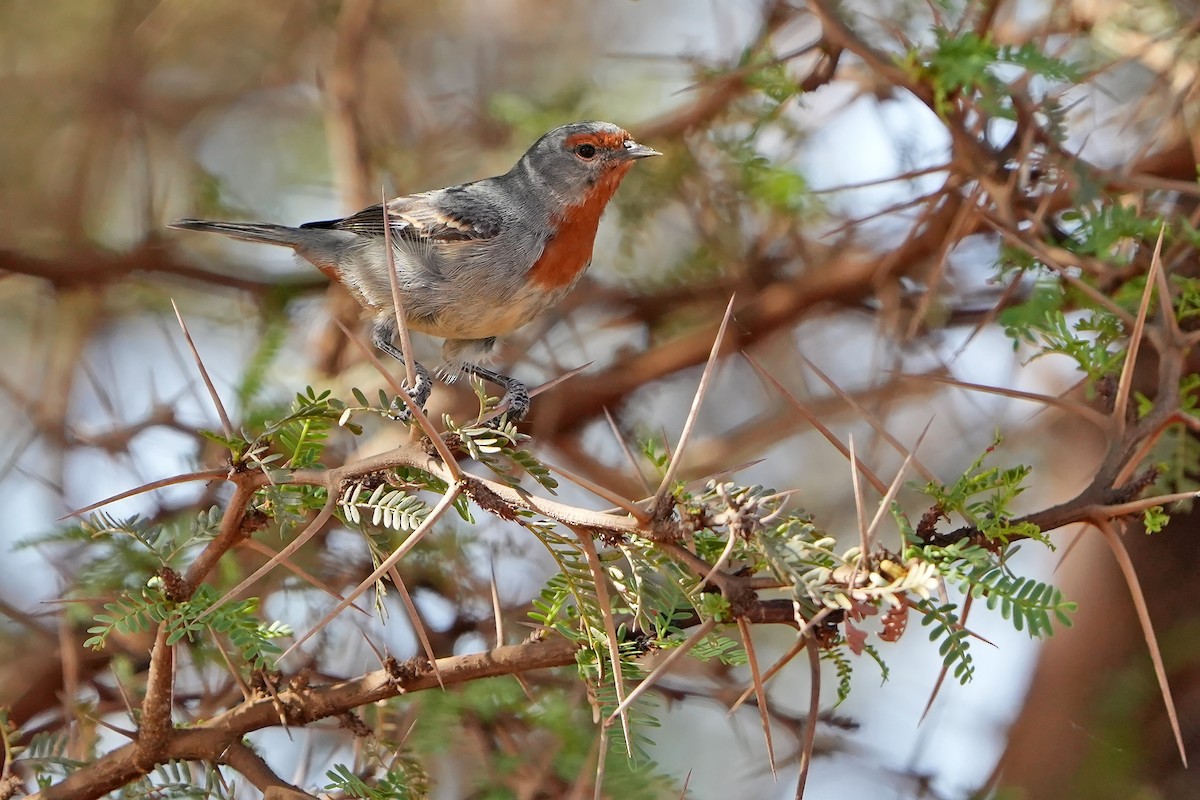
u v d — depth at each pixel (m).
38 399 12.09
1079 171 7.98
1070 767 10.44
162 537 7.17
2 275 11.75
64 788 6.29
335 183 13.91
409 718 8.04
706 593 5.14
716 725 11.76
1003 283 10.82
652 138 11.65
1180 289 7.68
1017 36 10.74
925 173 8.24
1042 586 4.64
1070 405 6.09
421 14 14.98
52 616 9.82
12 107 13.89
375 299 11.05
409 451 5.61
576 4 14.88
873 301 11.76
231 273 12.20
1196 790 9.99
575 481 4.92
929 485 5.36
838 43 8.60
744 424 12.79
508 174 11.48
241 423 10.25
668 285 12.61
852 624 4.61
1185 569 10.82
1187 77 9.58
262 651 5.72
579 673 5.75
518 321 11.27
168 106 14.38
